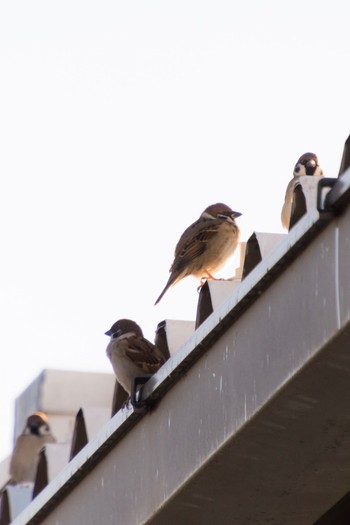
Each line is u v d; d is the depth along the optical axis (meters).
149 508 7.59
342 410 6.41
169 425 7.46
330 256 5.96
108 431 8.08
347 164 6.62
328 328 5.93
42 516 9.19
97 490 8.31
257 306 6.62
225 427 6.82
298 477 7.08
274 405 6.44
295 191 7.25
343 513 7.92
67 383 17.02
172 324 8.96
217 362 6.98
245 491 7.27
